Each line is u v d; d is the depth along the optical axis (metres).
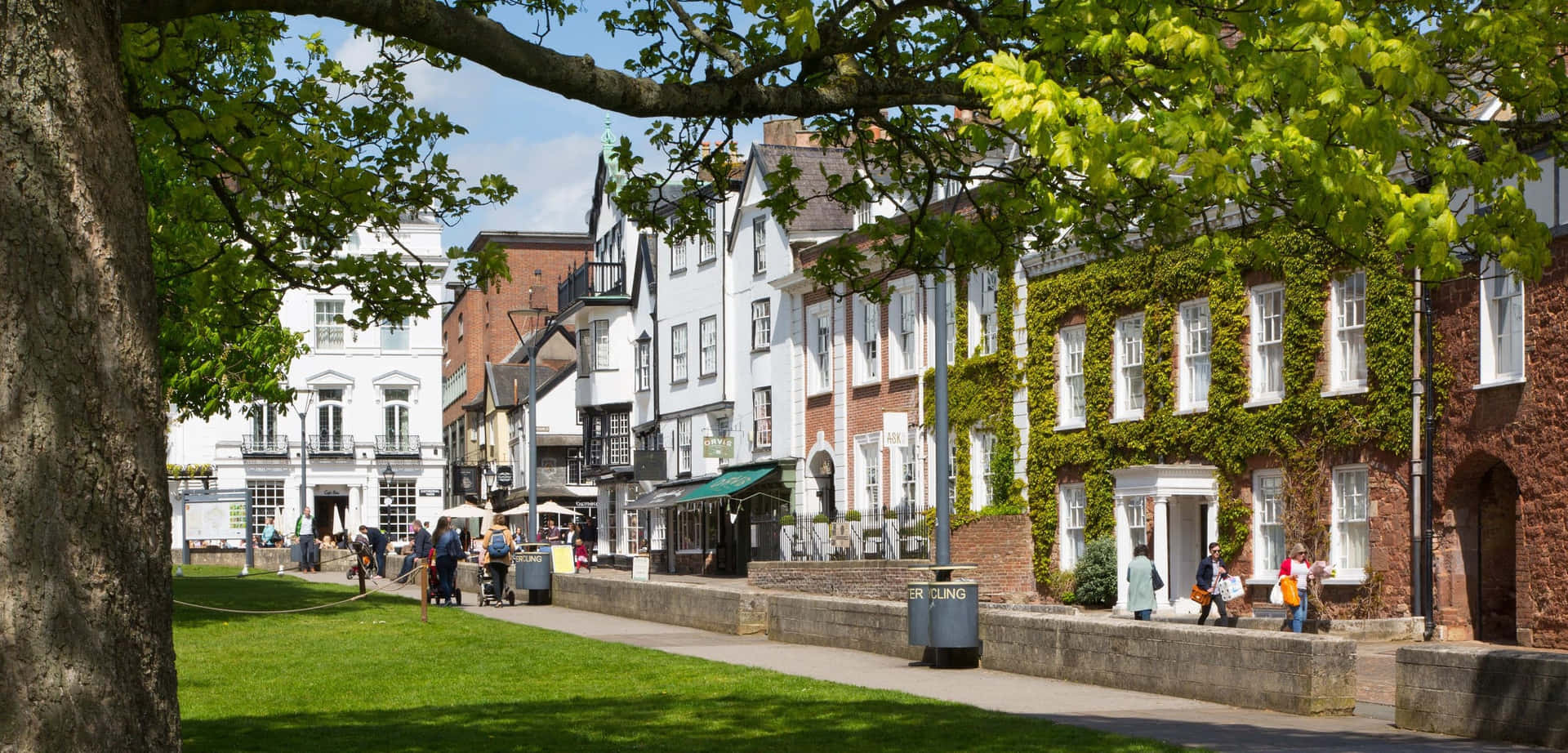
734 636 26.83
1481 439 26.66
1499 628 27.16
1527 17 10.67
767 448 52.62
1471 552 27.36
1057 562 37.72
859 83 10.84
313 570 59.22
